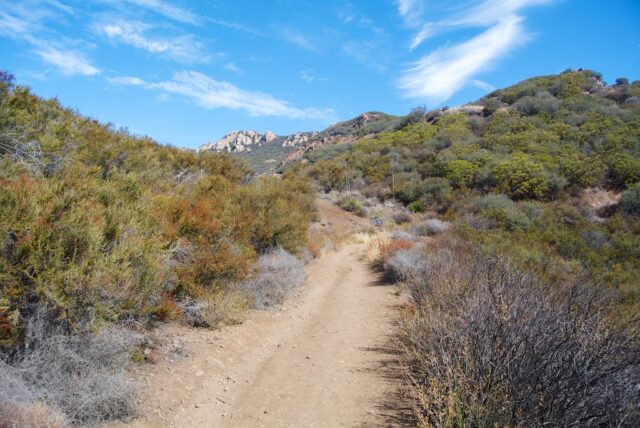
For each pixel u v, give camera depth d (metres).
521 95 45.69
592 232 16.81
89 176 6.69
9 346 3.68
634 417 2.76
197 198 9.44
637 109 34.50
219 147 143.00
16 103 7.27
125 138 10.84
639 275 11.66
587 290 5.09
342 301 9.13
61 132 7.88
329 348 6.03
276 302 8.50
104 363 4.18
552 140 32.50
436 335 4.41
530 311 4.04
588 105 37.81
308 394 4.52
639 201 21.11
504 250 11.38
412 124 50.22
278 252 10.71
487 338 3.70
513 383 3.20
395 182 33.31
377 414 3.98
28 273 3.88
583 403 2.91
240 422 3.95
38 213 4.27
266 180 18.03
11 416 2.86
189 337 5.86
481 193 27.53
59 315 4.04
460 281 6.24
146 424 3.68
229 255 7.56
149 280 5.10
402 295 9.19
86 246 4.26
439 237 16.81
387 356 5.56
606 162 27.16
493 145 34.31
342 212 27.58
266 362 5.53
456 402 3.25
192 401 4.23
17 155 6.49
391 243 13.87
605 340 3.30
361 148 45.25
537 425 2.90
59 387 3.53
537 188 24.95
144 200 6.45
